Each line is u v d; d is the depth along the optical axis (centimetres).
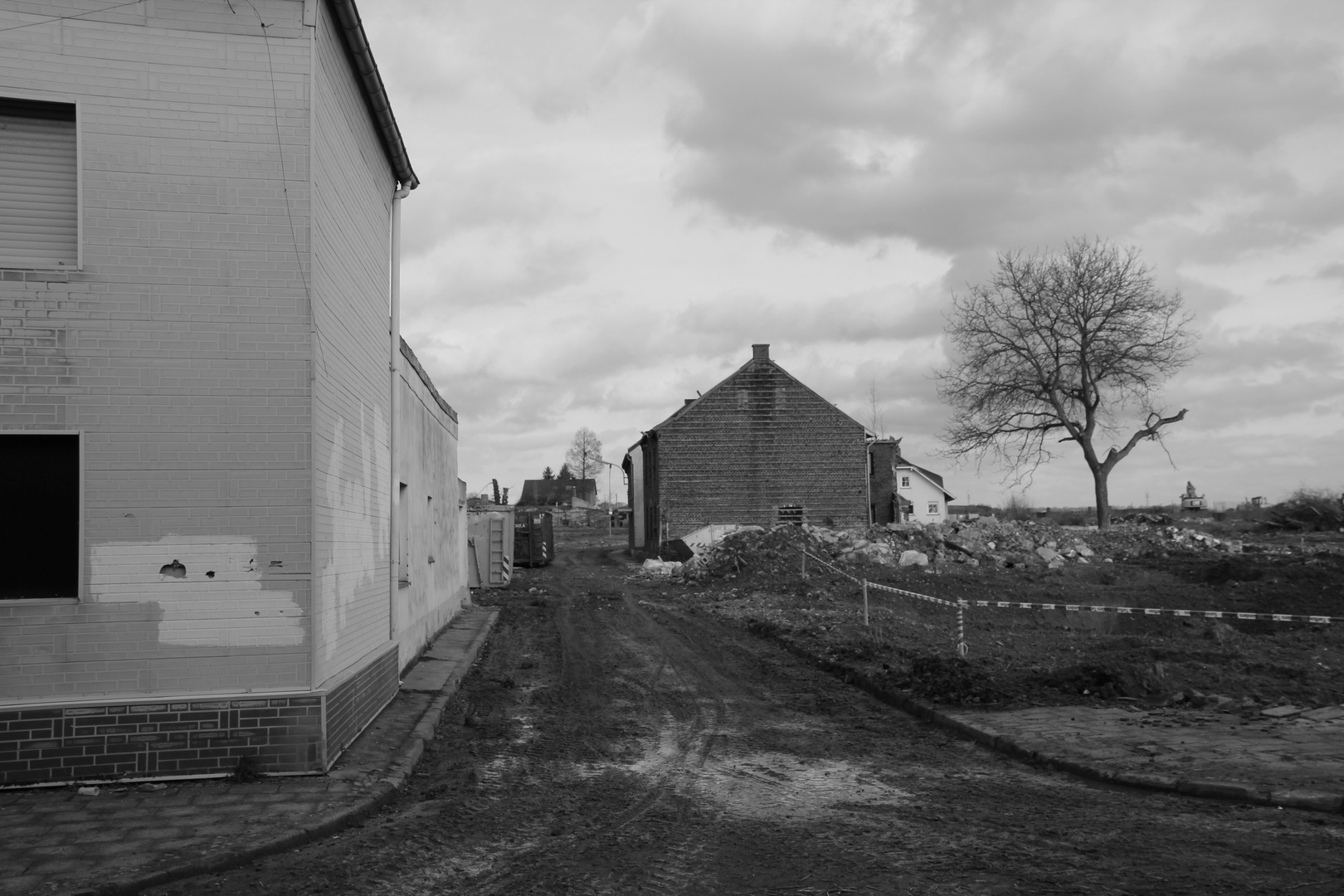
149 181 830
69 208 830
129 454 815
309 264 848
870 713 1176
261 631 826
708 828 707
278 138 849
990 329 4384
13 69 810
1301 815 708
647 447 5459
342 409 967
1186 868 590
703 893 570
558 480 14475
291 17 854
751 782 847
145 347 823
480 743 1011
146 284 826
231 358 836
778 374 4816
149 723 798
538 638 1944
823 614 2161
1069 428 4316
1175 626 2255
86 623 800
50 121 832
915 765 908
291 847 654
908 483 7225
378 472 1180
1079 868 595
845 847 654
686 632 2009
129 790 775
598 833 695
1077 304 4266
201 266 835
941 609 2431
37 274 811
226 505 827
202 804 733
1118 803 753
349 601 987
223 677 818
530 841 675
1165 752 874
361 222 1086
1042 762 892
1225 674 1258
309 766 819
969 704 1145
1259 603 2452
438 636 1892
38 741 781
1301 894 541
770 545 3309
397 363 1301
